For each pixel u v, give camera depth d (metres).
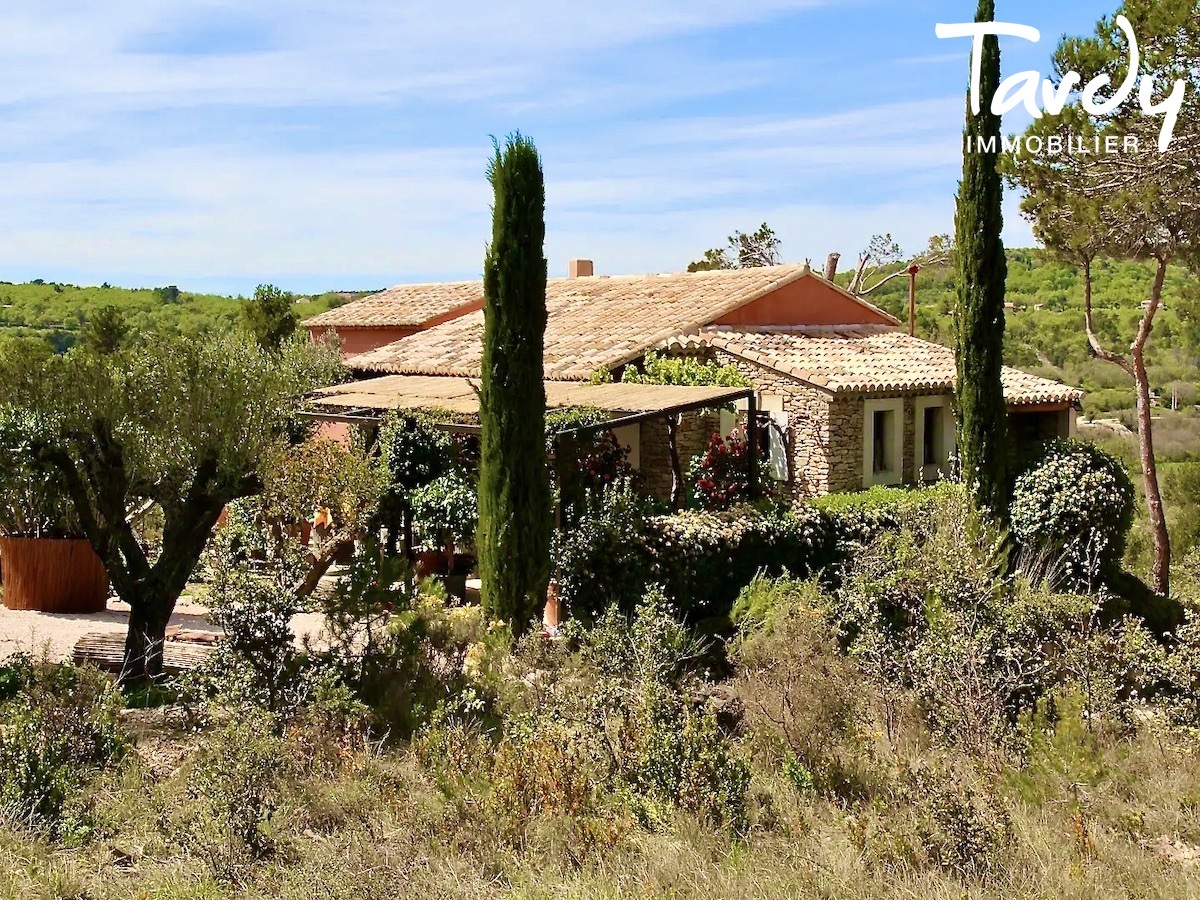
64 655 11.88
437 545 17.48
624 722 8.90
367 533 16.03
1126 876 7.14
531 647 11.21
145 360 12.22
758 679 11.14
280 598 10.16
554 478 16.31
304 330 31.66
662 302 25.48
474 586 17.97
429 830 7.40
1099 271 58.72
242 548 11.51
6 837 6.92
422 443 17.75
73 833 7.20
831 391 20.25
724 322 24.06
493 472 14.16
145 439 11.63
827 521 17.91
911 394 22.09
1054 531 19.00
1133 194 20.30
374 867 6.68
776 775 9.10
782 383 21.14
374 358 26.31
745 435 20.38
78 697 8.75
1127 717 11.46
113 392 11.67
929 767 9.02
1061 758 9.26
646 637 11.48
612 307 26.08
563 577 15.14
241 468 11.82
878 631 12.18
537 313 14.37
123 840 7.25
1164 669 12.41
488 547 14.16
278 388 12.88
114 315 31.20
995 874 6.91
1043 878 6.87
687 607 15.86
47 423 11.27
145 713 9.91
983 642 11.45
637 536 15.48
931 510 15.44
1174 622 18.77
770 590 14.88
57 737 8.23
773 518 17.22
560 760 8.08
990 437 19.09
